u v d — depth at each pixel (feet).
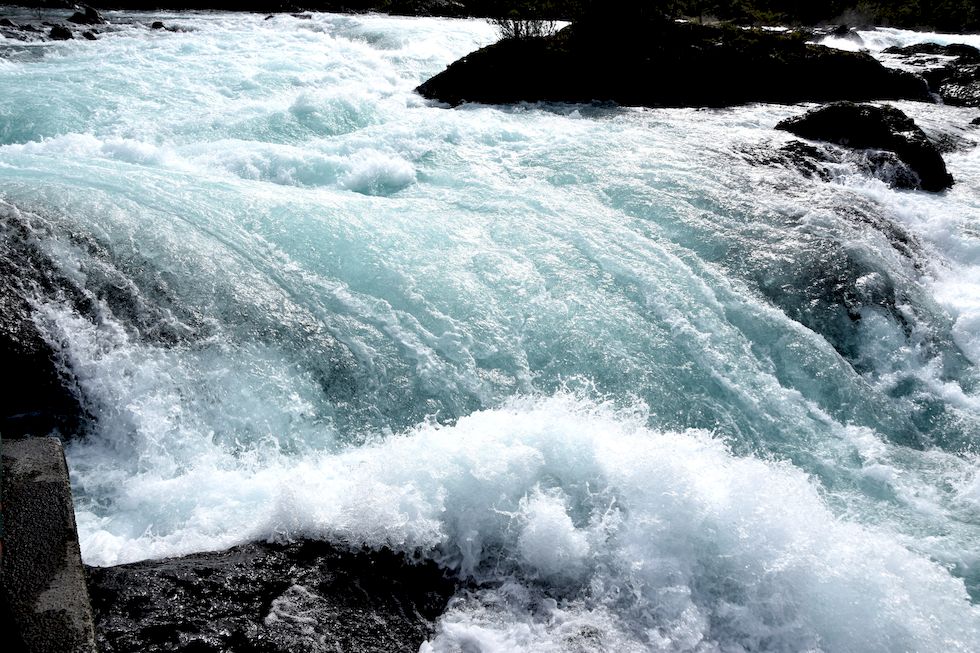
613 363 16.11
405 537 11.31
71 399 13.94
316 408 14.69
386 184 24.88
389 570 11.02
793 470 14.26
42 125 28.53
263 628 9.56
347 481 12.37
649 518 11.73
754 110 39.91
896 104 44.32
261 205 19.45
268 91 37.78
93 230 16.11
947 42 92.84
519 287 17.98
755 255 20.03
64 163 21.36
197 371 14.55
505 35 44.57
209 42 51.65
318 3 100.12
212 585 10.00
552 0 45.06
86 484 12.77
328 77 41.98
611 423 14.24
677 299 18.11
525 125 32.76
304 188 23.57
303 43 54.85
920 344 18.12
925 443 15.51
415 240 19.36
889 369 17.53
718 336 17.21
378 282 17.43
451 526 11.66
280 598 10.11
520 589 11.07
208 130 29.63
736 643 10.52
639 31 41.73
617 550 11.44
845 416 15.85
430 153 27.76
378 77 45.16
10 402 13.61
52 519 9.25
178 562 10.41
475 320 16.74
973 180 30.76
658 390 15.71
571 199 23.27
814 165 28.37
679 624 10.61
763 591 10.98
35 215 15.90
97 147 25.07
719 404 15.67
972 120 40.91
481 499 11.89
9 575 8.45
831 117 32.01
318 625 9.85
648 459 12.51
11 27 52.95
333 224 19.13
